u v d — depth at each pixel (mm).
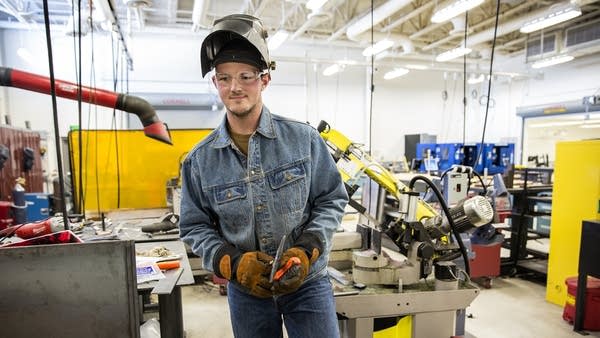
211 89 6637
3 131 3734
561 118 7043
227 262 957
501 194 3068
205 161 1062
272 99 7242
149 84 6398
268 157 1045
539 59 6223
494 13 5621
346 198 1163
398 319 1761
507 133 8344
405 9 5660
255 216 1037
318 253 984
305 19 5637
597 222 2389
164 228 2309
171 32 6203
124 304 856
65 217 1091
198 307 2969
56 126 1052
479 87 8867
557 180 3004
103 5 3371
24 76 2004
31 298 825
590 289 2529
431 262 1756
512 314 2830
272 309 1129
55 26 5586
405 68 6691
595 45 5539
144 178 3502
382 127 8141
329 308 1089
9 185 3807
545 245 4176
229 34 972
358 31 5480
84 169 3334
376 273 1691
